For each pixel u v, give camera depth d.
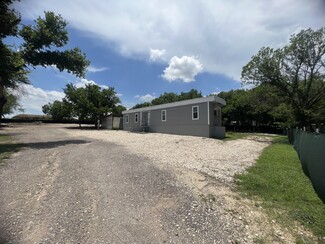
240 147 12.36
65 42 13.39
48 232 3.00
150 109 22.86
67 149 9.23
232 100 36.34
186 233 3.04
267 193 4.55
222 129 17.53
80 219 3.35
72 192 4.34
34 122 46.16
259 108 21.75
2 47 10.69
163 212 3.61
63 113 36.22
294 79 18.95
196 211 3.67
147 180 5.04
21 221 3.27
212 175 5.69
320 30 17.38
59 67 13.52
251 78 20.36
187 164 6.85
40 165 6.33
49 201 3.95
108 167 6.11
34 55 12.57
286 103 20.20
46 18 12.62
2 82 12.18
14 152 8.38
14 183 4.83
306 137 6.33
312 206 3.96
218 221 3.37
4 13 10.99
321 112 19.09
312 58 17.86
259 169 6.68
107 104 34.25
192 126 17.97
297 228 3.22
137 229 3.11
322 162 4.28
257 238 2.96
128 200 4.02
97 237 2.90
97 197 4.12
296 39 18.03
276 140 18.62
